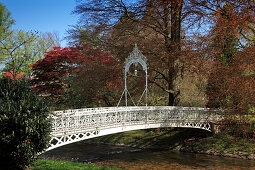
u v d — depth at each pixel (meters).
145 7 16.77
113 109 12.09
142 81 18.41
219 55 14.21
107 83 19.59
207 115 16.73
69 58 18.20
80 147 17.80
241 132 14.56
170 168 12.16
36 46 23.81
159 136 19.05
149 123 13.73
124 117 12.61
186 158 14.27
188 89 22.14
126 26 17.83
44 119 7.09
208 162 13.30
